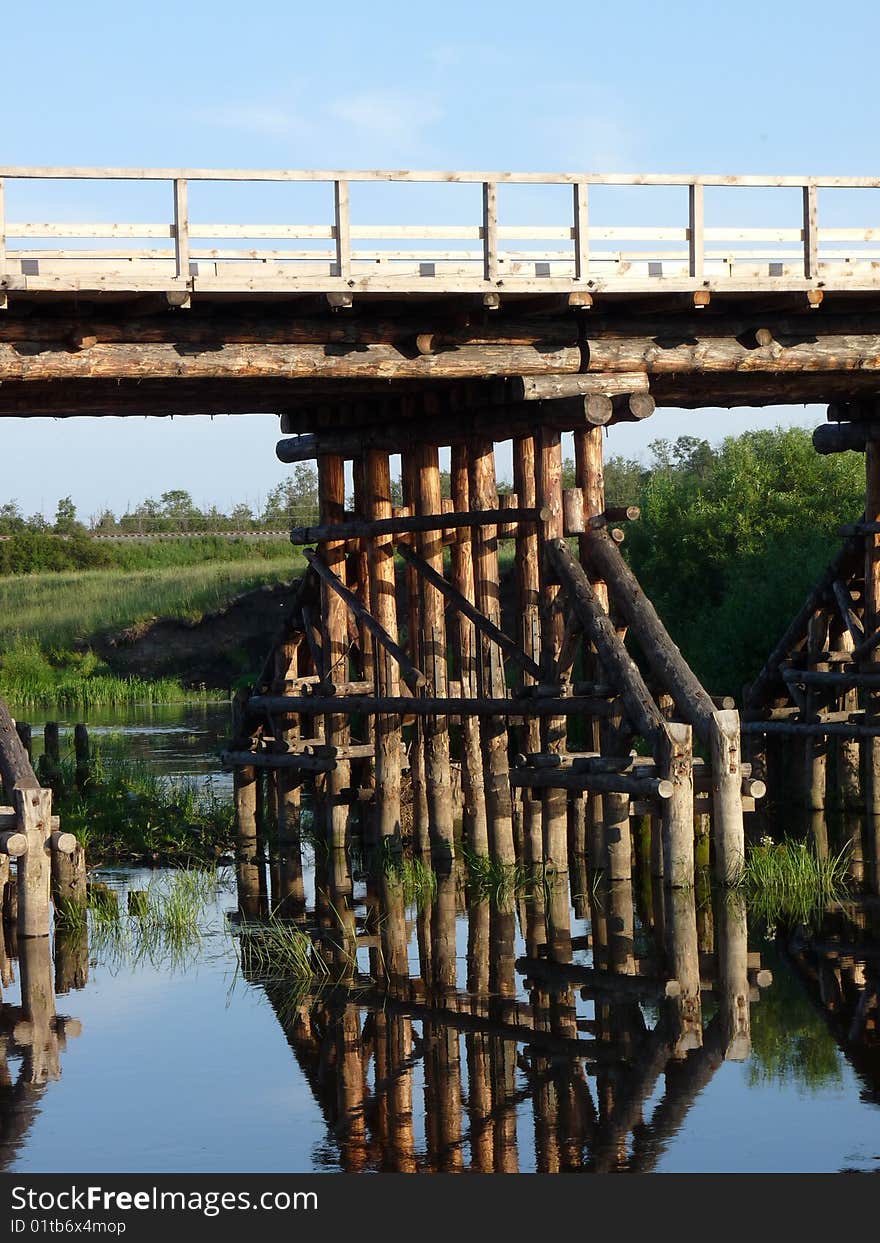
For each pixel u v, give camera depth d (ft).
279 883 84.84
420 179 72.18
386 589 92.07
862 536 99.14
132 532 329.72
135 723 174.19
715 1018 56.59
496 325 78.54
